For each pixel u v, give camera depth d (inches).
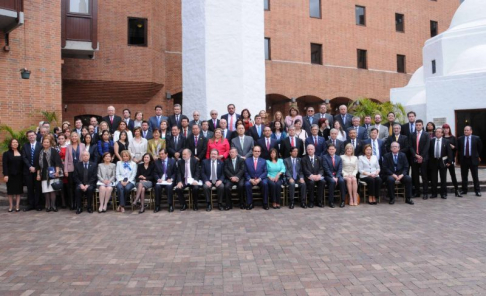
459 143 451.5
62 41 607.2
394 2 1082.7
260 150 394.6
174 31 808.9
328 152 405.1
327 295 175.9
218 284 190.4
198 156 414.0
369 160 409.4
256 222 322.0
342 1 1011.3
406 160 405.7
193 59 539.8
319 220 326.3
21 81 544.1
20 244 263.1
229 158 393.1
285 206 396.8
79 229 304.3
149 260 227.1
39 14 560.4
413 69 1108.5
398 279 193.5
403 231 285.1
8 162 384.2
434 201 411.8
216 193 414.0
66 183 399.2
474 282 188.2
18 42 542.3
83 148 407.8
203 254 237.0
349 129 443.5
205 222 324.5
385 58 1066.1
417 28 1115.9
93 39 631.2
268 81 907.4
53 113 548.4
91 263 223.1
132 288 187.2
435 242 256.1
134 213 368.8
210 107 524.1
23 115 545.3
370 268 209.5
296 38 946.7
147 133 441.1
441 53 824.9
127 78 733.9
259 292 180.4
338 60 999.0
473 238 264.1
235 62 529.0
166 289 185.3
